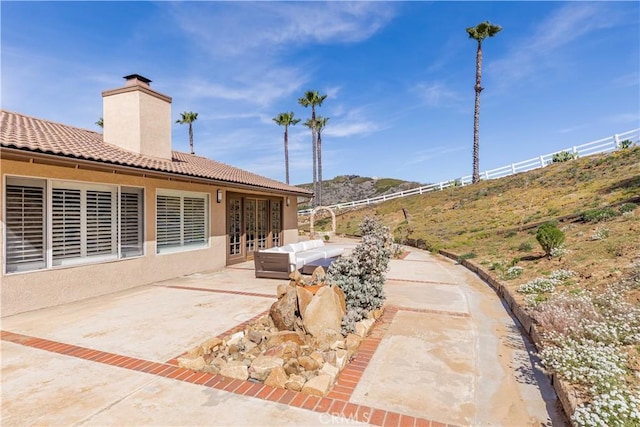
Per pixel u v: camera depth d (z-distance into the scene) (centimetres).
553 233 927
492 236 1648
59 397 344
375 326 567
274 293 795
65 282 715
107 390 358
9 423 302
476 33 3133
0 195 623
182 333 527
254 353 441
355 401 341
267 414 316
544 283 691
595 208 1455
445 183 3497
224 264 1220
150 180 921
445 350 472
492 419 317
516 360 443
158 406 329
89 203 781
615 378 318
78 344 484
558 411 330
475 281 959
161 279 952
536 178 2683
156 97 1054
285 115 4206
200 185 1103
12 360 432
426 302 728
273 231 1573
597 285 627
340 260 624
